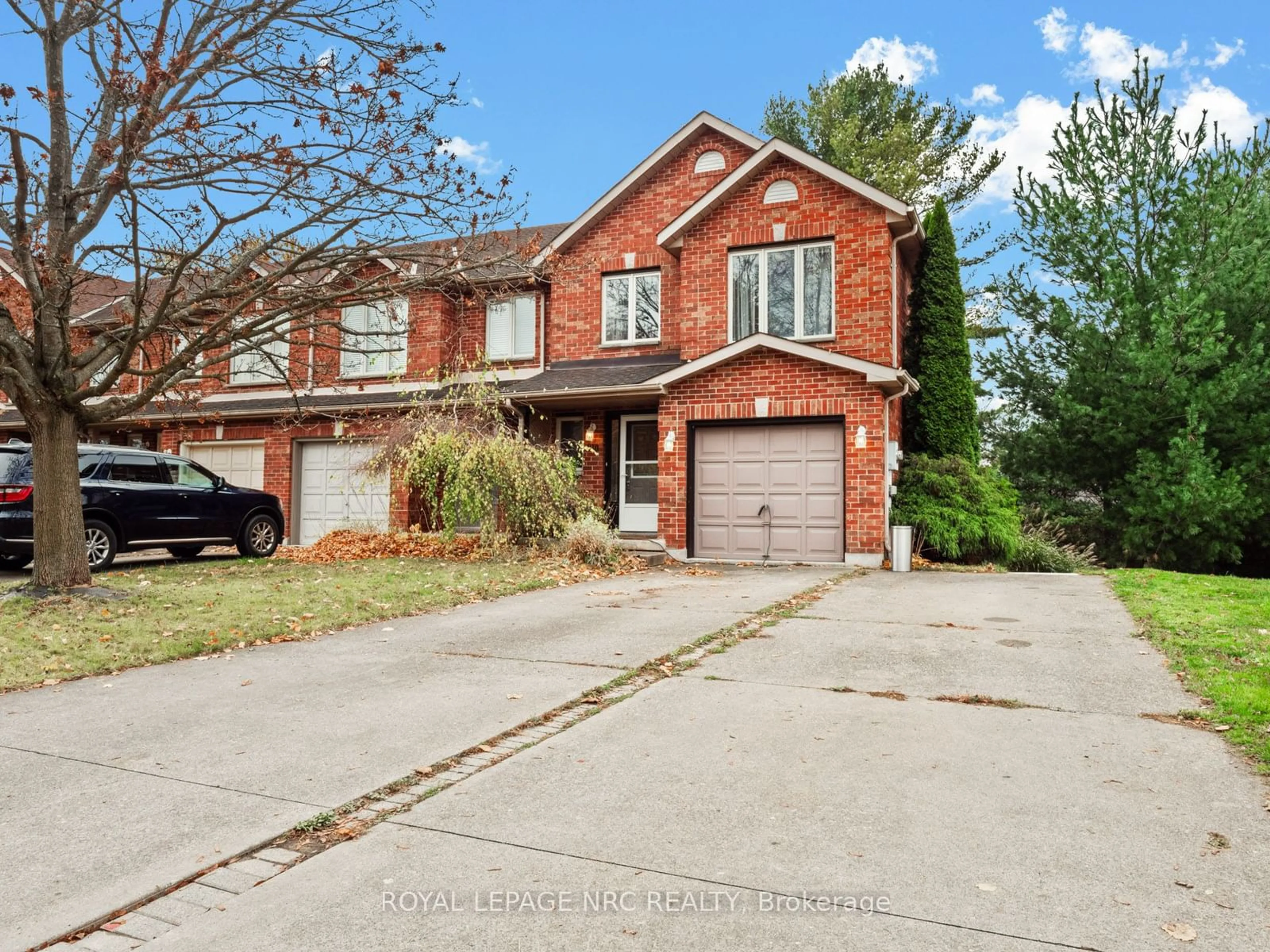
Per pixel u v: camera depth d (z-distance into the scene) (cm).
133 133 834
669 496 1533
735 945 282
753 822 378
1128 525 1788
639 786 422
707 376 1516
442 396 1830
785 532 1480
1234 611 873
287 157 912
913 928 291
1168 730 502
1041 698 573
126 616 866
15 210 912
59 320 934
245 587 1074
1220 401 1642
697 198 1761
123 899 317
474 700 582
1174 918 295
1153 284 1802
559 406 1742
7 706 582
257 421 1991
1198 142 1839
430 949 282
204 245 915
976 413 2028
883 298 1504
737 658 701
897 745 479
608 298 1828
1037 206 1945
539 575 1235
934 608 944
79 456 1302
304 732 516
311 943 287
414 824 381
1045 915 298
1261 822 372
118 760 470
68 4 930
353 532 1700
